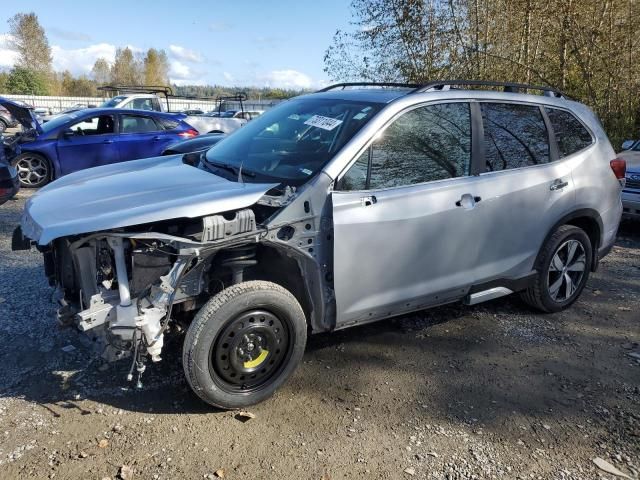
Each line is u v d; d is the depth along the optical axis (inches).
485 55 528.1
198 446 111.4
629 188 301.4
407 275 142.5
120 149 409.4
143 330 110.7
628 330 174.7
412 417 124.2
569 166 176.2
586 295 205.0
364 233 131.6
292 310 125.3
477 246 154.5
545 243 174.1
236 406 122.7
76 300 131.4
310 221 127.5
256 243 125.3
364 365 146.5
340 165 131.3
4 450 107.9
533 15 503.2
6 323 161.6
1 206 327.0
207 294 128.6
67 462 105.3
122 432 115.0
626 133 514.6
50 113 1077.8
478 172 155.3
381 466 107.7
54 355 145.0
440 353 154.8
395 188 139.2
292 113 163.3
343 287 132.0
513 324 175.9
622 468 109.8
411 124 144.6
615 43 506.9
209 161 157.9
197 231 116.7
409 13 516.7
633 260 256.2
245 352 122.0
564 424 123.8
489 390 136.6
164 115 437.4
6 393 127.3
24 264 216.2
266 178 137.3
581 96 529.0
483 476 106.1
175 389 131.6
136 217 109.8
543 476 106.8
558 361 153.0
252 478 103.1
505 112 165.8
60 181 149.3
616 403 132.9
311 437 115.8
